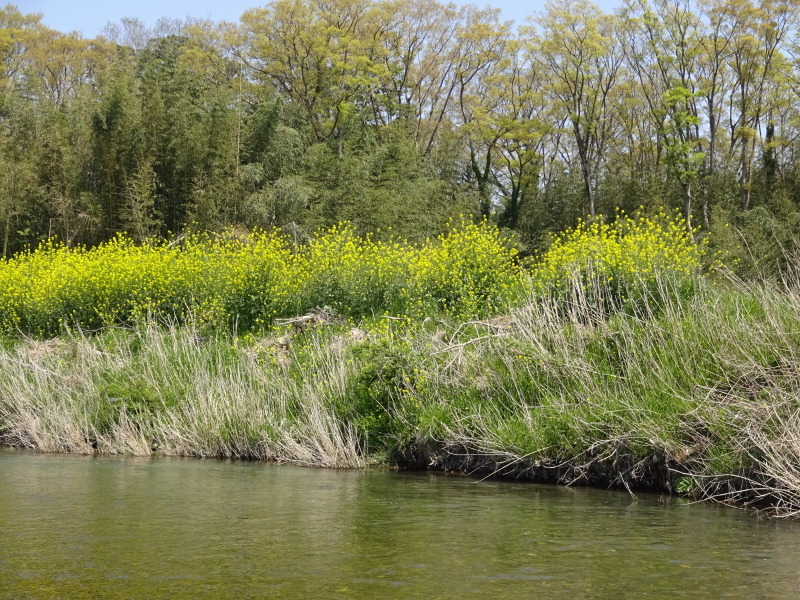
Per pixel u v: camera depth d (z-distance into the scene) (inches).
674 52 1621.6
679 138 1583.4
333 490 318.3
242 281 620.1
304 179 1262.3
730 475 292.7
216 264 662.5
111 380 500.1
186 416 449.7
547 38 1672.0
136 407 464.1
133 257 691.4
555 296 462.6
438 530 243.9
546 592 180.7
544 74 1868.8
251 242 675.4
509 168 1927.9
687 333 360.2
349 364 448.1
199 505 283.4
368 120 1929.1
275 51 1747.0
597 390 347.3
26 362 542.3
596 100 1777.8
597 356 375.6
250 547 220.7
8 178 1168.2
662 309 414.3
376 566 201.9
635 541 230.2
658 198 1494.8
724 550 219.8
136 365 513.7
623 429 325.1
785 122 1772.9
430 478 353.1
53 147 1176.2
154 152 1142.3
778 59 1646.2
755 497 288.7
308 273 623.5
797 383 301.6
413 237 1213.7
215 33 1877.5
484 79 1907.0
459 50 2000.5
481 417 366.9
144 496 301.0
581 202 1755.7
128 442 444.5
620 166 1878.7
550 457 342.0
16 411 490.9
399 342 441.1
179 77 1216.8
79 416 466.6
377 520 258.8
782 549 221.1
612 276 464.4
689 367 337.4
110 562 204.2
